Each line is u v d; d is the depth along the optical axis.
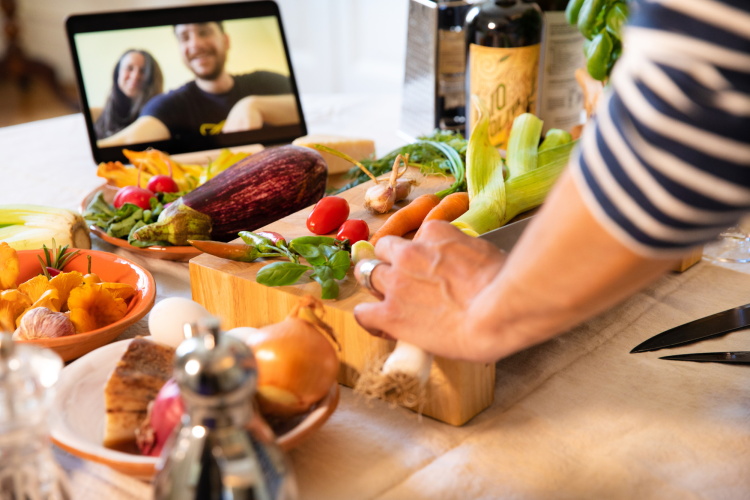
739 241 1.01
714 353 0.74
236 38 1.42
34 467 0.42
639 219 0.34
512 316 0.44
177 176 1.23
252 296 0.75
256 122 1.43
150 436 0.53
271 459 0.37
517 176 0.93
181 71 1.38
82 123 1.75
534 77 1.28
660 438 0.62
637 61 0.33
